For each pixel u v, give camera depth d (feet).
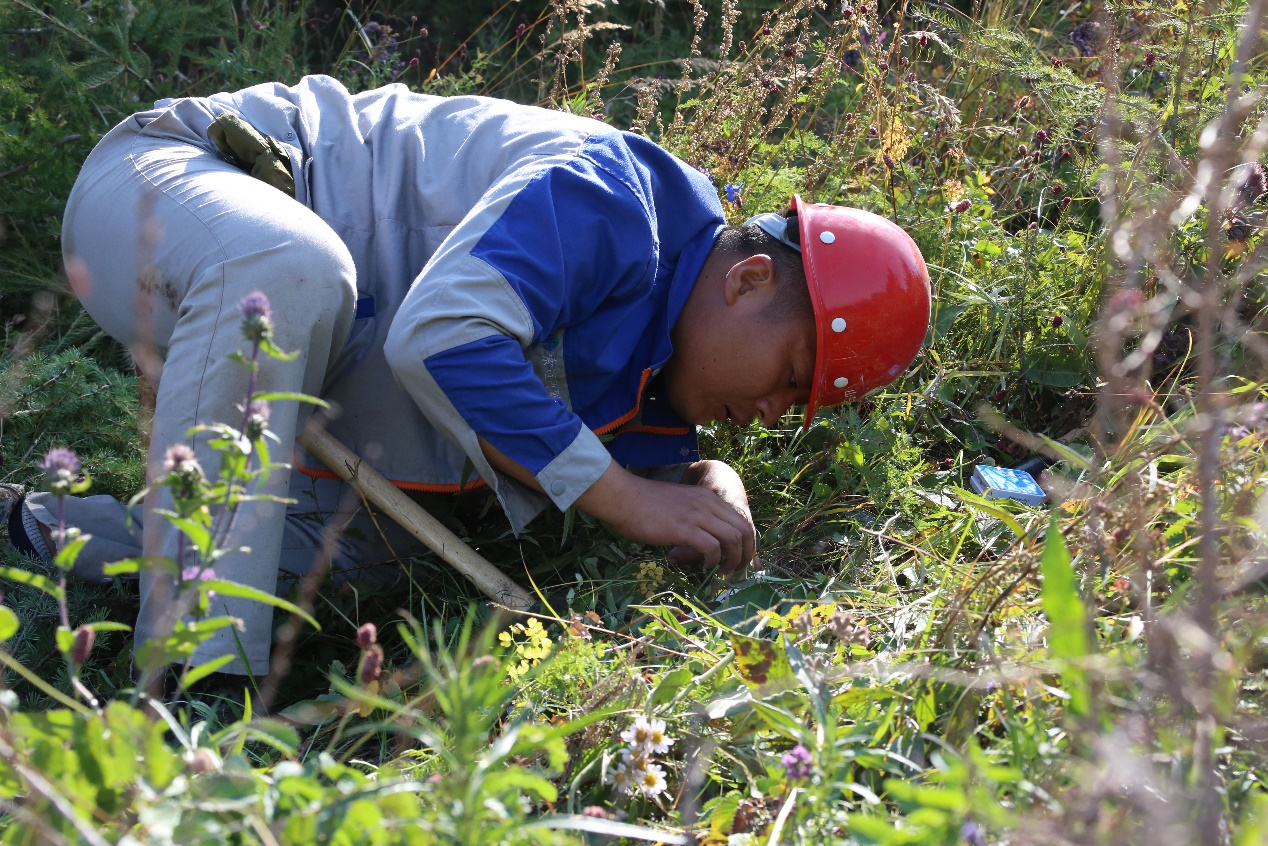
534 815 4.84
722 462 7.89
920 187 10.10
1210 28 8.77
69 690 6.43
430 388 6.41
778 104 10.22
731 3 10.67
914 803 4.19
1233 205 7.68
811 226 6.87
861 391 6.95
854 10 10.43
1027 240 9.36
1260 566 4.88
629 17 16.29
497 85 14.73
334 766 3.90
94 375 8.83
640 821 4.91
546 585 7.57
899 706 5.02
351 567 7.55
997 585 5.47
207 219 6.37
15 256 10.23
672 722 5.26
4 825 4.34
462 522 7.93
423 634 6.64
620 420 7.16
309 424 6.81
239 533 6.05
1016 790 4.02
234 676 6.11
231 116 7.26
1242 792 4.24
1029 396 9.05
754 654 5.07
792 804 4.34
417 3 15.51
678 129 10.62
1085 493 5.90
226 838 3.82
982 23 11.49
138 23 11.28
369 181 7.41
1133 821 3.89
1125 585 5.31
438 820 3.86
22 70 11.08
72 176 10.43
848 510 7.95
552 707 5.50
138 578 7.52
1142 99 8.66
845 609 6.42
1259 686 4.59
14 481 8.17
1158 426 6.19
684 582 7.18
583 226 6.57
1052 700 4.99
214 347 6.07
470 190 7.22
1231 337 7.36
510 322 6.31
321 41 15.08
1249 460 5.85
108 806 3.89
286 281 6.11
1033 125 11.05
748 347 6.86
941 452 8.94
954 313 9.09
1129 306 4.34
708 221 7.13
